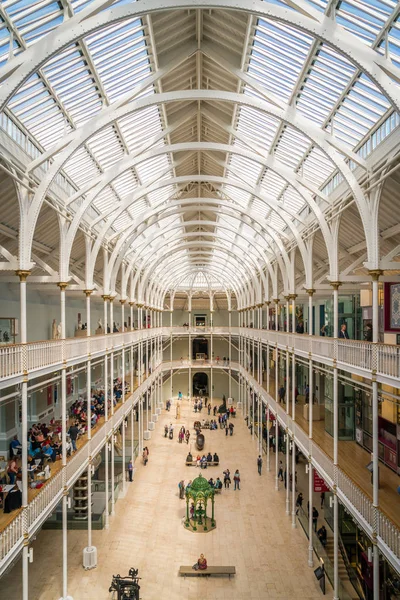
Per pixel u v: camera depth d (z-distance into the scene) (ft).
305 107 46.14
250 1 31.53
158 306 159.43
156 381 149.18
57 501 44.47
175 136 64.13
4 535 32.99
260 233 84.79
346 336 55.21
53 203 46.24
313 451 56.90
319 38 31.24
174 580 52.03
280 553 58.49
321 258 73.77
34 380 65.72
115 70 43.68
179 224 92.48
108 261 78.74
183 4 31.24
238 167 71.77
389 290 47.88
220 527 65.92
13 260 38.55
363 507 39.63
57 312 77.20
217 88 53.93
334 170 52.54
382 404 53.47
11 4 29.09
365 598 47.91
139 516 69.62
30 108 39.58
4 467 52.70
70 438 54.19
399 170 38.01
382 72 30.45
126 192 72.18
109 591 47.44
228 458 99.45
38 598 47.37
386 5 30.35
